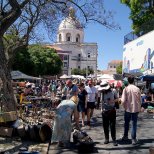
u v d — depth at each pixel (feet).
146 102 69.56
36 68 241.55
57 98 69.97
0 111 38.78
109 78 121.29
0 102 39.04
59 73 290.76
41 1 60.39
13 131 36.45
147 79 73.51
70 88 42.06
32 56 246.27
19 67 210.38
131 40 89.04
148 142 35.63
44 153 29.96
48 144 33.76
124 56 94.48
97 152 31.32
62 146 33.35
